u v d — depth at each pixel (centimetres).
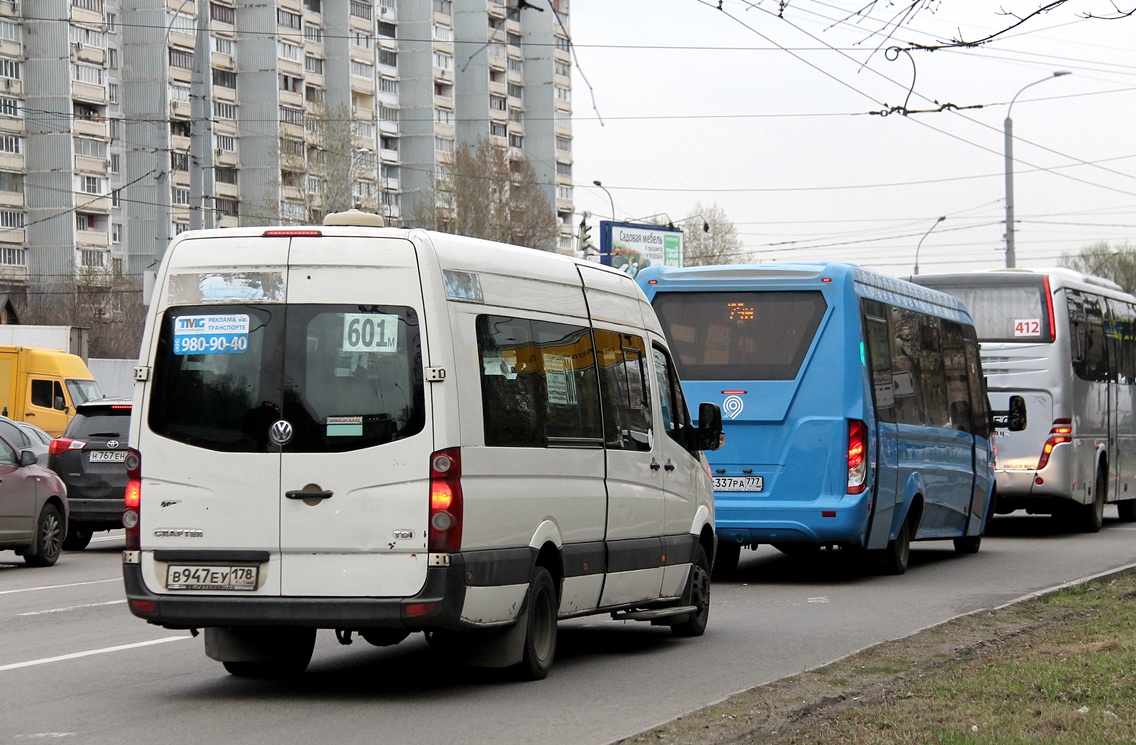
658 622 1459
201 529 1066
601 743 931
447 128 14050
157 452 1079
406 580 1037
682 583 1434
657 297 2064
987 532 3052
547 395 1183
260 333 1076
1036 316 2845
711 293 2038
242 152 12450
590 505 1233
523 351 1157
